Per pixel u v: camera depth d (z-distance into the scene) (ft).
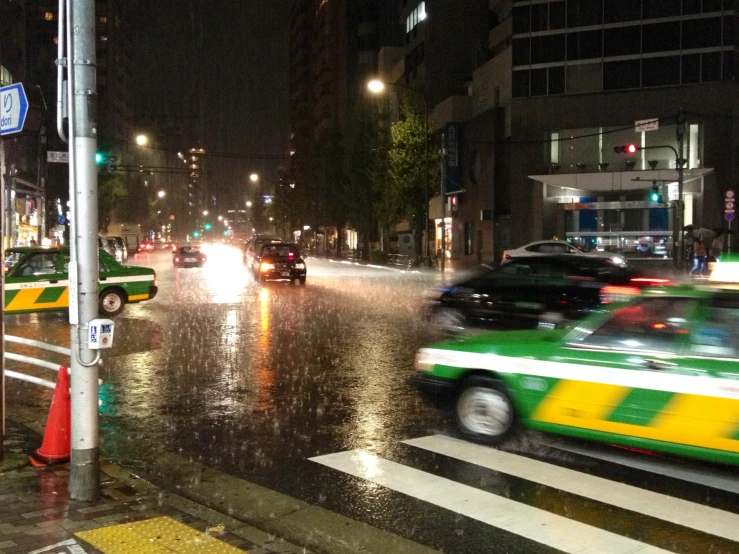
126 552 14.55
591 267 41.83
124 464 20.95
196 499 17.97
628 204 129.18
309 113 373.20
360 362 37.14
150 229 377.09
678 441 18.12
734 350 17.89
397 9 245.65
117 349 41.39
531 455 21.35
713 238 118.62
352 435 23.81
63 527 15.79
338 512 17.10
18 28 180.96
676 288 19.53
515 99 137.39
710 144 124.26
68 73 17.08
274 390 30.63
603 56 130.82
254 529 15.98
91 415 17.46
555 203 134.92
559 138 134.92
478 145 154.40
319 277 115.65
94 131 17.15
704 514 16.76
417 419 25.80
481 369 22.08
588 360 19.79
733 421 17.28
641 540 15.30
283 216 345.31
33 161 176.76
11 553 14.37
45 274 52.75
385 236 209.05
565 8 133.18
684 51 125.70
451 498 17.93
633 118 129.29
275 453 21.90
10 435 23.24
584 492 18.25
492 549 14.97
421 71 188.24
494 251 148.05
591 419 19.61
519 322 41.52
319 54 338.54
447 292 45.03
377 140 174.91
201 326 51.85
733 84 123.65
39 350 41.29
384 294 81.25
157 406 27.94
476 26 180.96
